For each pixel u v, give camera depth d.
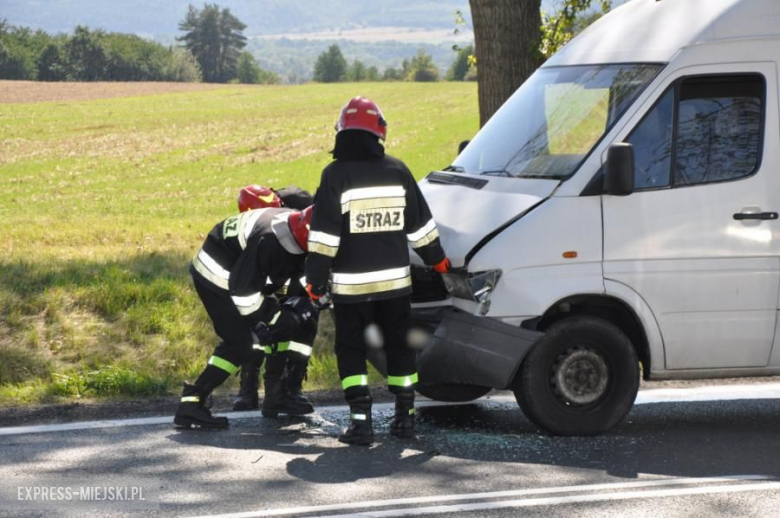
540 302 15.15
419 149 84.50
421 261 15.97
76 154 86.38
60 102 144.88
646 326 15.62
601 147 15.53
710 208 15.66
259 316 15.44
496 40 27.23
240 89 177.62
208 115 121.88
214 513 11.98
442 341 15.27
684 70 15.78
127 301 23.11
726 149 15.81
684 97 15.76
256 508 12.16
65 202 59.97
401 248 15.17
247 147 90.19
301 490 12.86
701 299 15.69
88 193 64.62
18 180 70.75
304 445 15.07
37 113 123.62
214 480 13.26
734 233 15.70
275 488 12.94
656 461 14.32
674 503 12.48
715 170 15.77
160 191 66.25
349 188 14.84
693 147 15.73
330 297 15.75
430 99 141.75
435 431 16.02
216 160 82.69
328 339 21.98
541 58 27.73
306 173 75.00
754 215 15.73
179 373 19.98
